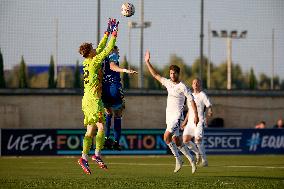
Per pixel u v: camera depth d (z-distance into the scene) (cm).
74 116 6397
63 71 7119
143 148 5494
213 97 6625
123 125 6419
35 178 2977
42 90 6366
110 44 2828
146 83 8750
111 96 3081
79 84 7188
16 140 5316
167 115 3334
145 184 2639
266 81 9138
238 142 5694
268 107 6731
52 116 6381
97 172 3500
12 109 6331
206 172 3500
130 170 3681
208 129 5638
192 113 4097
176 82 3322
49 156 5347
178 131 3362
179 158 3378
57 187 2533
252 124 6706
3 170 3644
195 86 4100
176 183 2683
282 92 6731
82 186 2564
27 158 5072
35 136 5341
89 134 2909
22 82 7719
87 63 2852
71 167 3925
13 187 2531
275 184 2681
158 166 4069
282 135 5794
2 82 6681
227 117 6656
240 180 2884
